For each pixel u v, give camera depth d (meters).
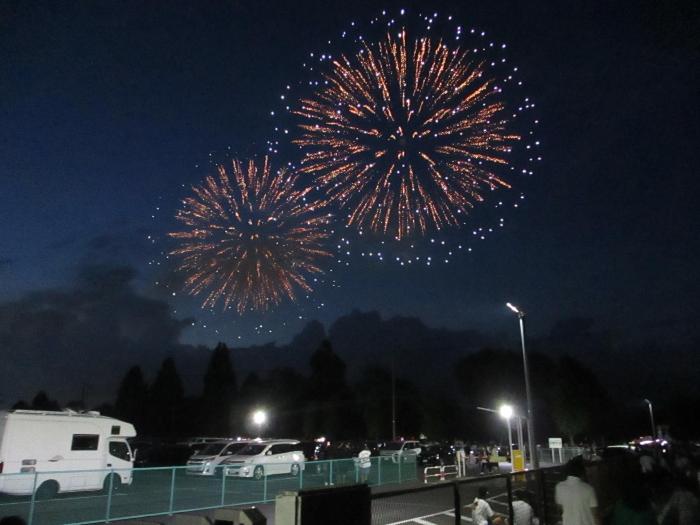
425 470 27.44
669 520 7.36
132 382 59.91
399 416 64.44
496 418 65.31
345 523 5.32
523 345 26.50
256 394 61.91
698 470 12.90
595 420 62.12
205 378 60.78
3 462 19.33
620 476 6.40
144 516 16.56
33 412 20.41
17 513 15.12
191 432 58.78
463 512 15.59
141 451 38.62
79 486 20.38
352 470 24.30
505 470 35.16
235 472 25.20
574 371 62.06
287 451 27.72
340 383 62.12
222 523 5.63
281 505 5.04
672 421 86.56
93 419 21.53
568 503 7.15
